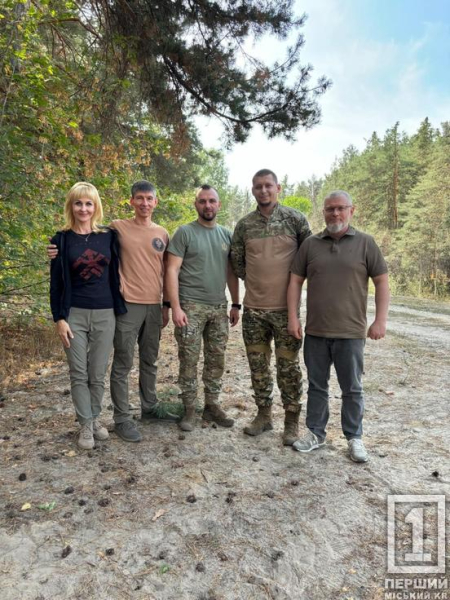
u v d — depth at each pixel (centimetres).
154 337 381
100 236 341
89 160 594
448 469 326
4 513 261
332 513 268
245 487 296
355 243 327
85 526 251
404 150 3766
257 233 357
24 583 208
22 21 465
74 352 338
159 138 713
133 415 421
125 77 641
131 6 605
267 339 375
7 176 455
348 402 344
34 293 567
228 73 679
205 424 400
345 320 331
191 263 368
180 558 228
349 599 203
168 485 297
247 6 634
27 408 430
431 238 2828
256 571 220
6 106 479
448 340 852
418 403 477
